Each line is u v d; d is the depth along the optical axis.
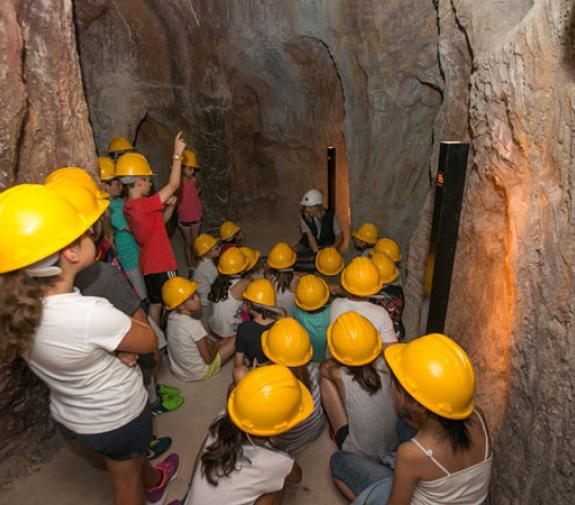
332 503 2.34
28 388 2.45
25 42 2.34
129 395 1.68
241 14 5.41
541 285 1.65
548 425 1.56
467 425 1.55
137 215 3.23
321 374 2.58
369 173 4.90
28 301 1.33
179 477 2.51
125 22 4.91
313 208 5.13
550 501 1.53
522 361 1.79
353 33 4.48
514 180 1.96
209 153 5.94
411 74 4.03
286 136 6.51
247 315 3.61
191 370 3.25
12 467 2.47
